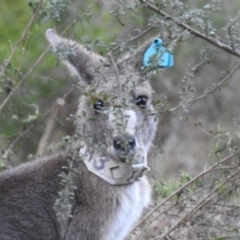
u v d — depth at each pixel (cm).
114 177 1232
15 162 1658
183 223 1281
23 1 1956
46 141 1641
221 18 1931
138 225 1295
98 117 1225
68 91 1784
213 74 2027
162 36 1185
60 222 1236
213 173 1305
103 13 1906
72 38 1552
